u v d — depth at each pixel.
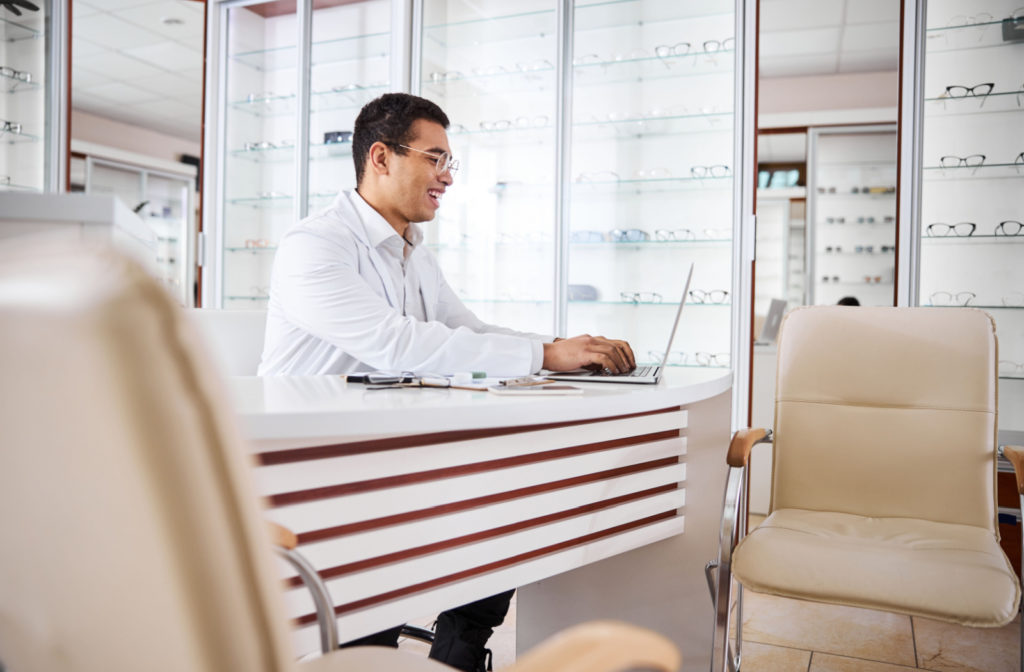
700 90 3.43
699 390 1.40
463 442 1.13
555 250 3.47
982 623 1.19
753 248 3.11
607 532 1.45
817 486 1.72
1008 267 3.03
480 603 1.68
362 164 1.82
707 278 3.42
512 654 2.02
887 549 1.38
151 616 0.36
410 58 3.62
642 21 3.48
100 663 0.39
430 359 1.44
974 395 1.65
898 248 2.93
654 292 3.52
